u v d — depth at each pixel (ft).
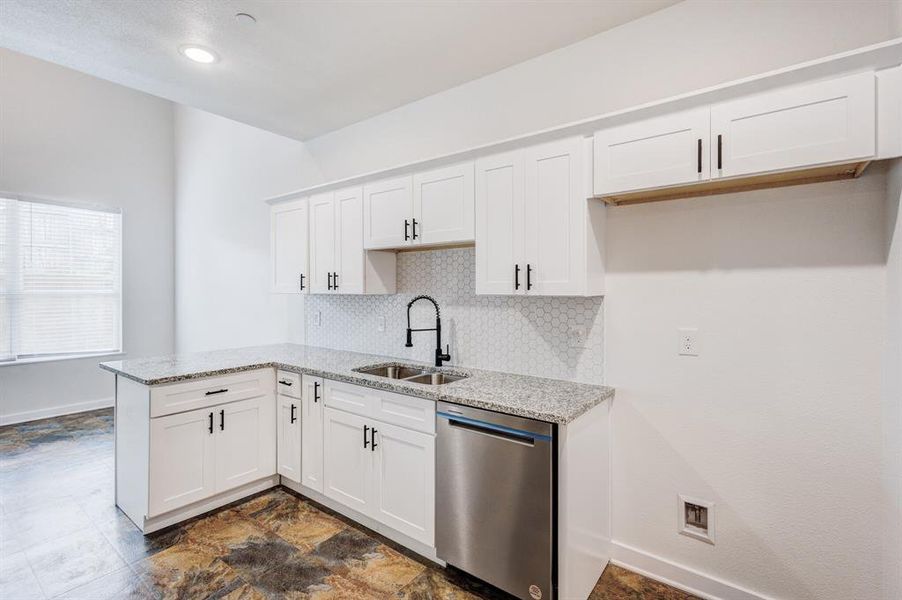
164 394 7.99
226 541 7.82
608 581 6.73
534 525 5.77
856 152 4.61
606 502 6.98
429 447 6.99
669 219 6.65
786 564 5.83
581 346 7.47
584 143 6.43
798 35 5.69
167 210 18.25
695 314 6.45
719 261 6.27
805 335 5.69
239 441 9.18
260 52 7.88
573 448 5.82
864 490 5.34
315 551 7.54
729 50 6.16
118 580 6.77
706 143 5.44
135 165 17.35
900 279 4.79
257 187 14.46
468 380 7.68
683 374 6.56
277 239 11.68
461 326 9.07
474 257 8.87
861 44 5.33
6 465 11.14
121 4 6.49
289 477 9.55
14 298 14.58
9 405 14.49
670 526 6.68
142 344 17.56
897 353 4.89
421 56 8.01
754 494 6.05
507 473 6.03
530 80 8.12
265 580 6.79
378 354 10.76
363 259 9.55
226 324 15.79
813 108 4.82
